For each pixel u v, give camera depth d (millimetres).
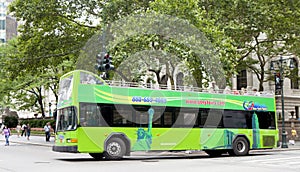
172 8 25734
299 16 33500
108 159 19938
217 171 14773
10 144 39500
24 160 20078
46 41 35906
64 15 35031
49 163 18109
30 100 65500
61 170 14820
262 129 25016
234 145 23844
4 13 105125
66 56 37406
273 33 34562
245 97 24672
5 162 18734
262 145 24859
